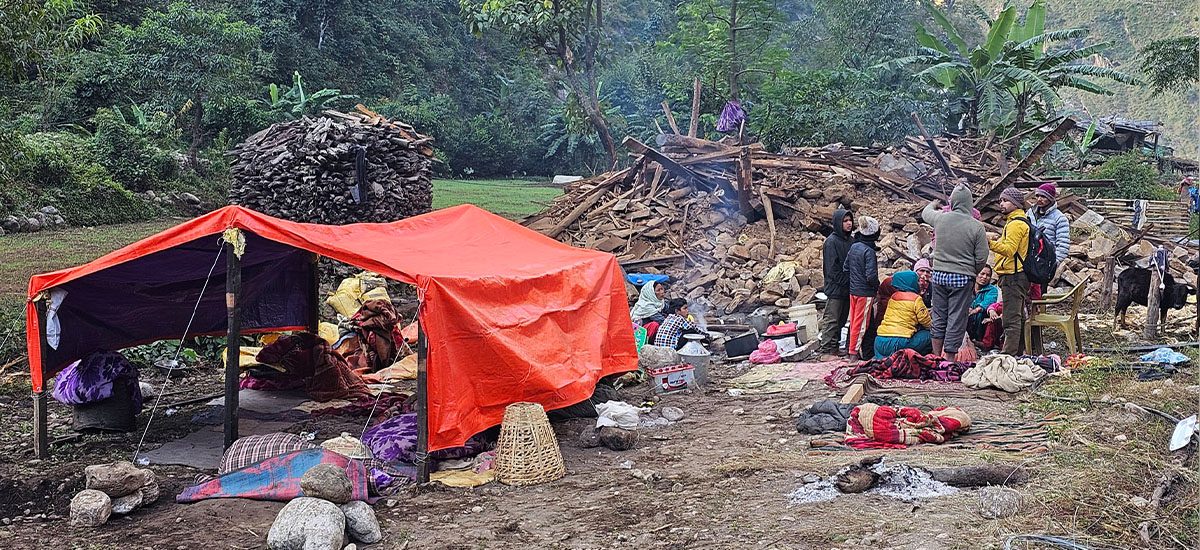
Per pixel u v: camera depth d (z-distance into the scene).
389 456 6.66
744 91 32.91
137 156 27.12
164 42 30.77
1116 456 5.73
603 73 54.62
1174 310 12.60
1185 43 19.42
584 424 7.73
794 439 6.96
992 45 27.62
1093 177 27.09
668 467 6.45
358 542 5.14
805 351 10.31
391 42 59.12
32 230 21.31
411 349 10.74
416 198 17.06
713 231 15.40
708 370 10.14
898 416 6.72
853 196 15.67
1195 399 7.13
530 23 24.39
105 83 31.39
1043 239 9.12
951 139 23.95
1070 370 8.45
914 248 13.94
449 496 5.97
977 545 4.46
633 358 9.00
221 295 8.73
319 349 9.04
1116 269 14.30
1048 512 4.88
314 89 51.59
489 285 6.98
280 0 52.12
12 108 29.12
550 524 5.33
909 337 9.30
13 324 11.02
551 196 38.44
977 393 7.96
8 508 6.04
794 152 18.44
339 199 15.79
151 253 7.07
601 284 8.70
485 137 55.09
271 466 5.96
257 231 6.83
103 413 7.88
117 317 8.14
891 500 5.27
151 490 5.88
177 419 8.36
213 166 31.14
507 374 6.91
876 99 26.86
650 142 47.31
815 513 5.14
